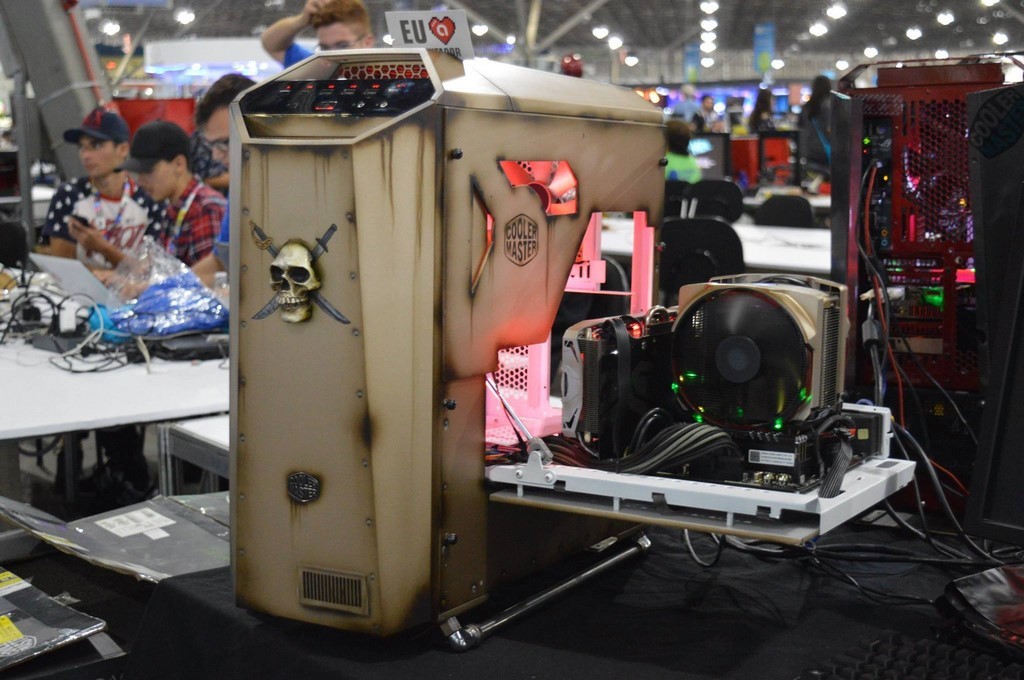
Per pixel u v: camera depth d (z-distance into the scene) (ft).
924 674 3.97
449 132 4.22
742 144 30.76
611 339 4.77
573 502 4.50
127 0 18.65
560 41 78.69
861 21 74.02
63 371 8.79
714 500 4.17
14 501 6.61
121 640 5.79
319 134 4.30
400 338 4.22
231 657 4.59
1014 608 4.41
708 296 4.69
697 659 4.30
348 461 4.26
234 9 61.93
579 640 4.50
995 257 5.23
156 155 11.77
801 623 4.65
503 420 5.63
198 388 8.18
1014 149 5.08
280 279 4.25
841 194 6.47
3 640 4.86
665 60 90.79
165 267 9.78
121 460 11.22
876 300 6.43
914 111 6.57
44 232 12.98
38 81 16.19
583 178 5.02
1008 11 60.85
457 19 4.82
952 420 6.48
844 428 4.73
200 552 5.81
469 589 4.58
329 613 4.38
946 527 6.07
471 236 4.39
